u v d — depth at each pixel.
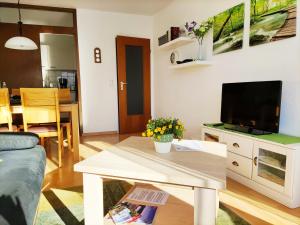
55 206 1.75
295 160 1.68
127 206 1.35
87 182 1.20
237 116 2.42
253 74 2.43
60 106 2.72
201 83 3.32
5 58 4.02
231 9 2.67
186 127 3.76
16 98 3.00
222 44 2.83
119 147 1.56
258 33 2.33
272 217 1.61
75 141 2.83
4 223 0.86
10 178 1.17
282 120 2.14
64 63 5.47
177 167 1.17
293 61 2.01
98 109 4.56
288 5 2.02
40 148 1.76
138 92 4.75
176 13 3.88
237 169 2.21
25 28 4.04
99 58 4.45
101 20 4.41
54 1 3.90
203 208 1.05
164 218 1.24
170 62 4.15
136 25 4.66
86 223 1.23
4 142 1.66
